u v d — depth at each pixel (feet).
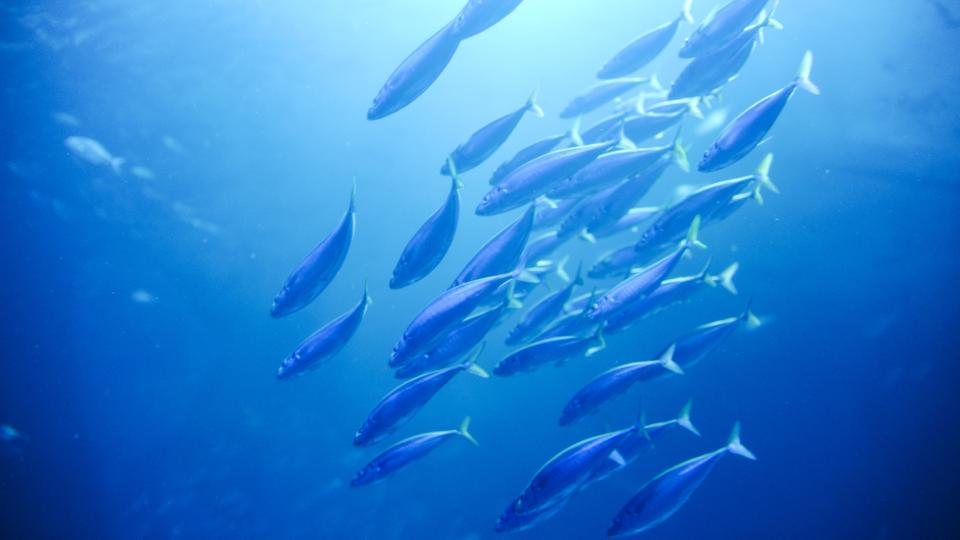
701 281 13.00
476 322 11.32
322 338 10.85
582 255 39.24
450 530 32.94
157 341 43.57
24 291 43.62
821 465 30.45
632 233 37.88
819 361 32.01
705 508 30.32
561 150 11.50
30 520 35.58
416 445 11.90
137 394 41.98
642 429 11.94
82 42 38.09
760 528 29.76
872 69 35.42
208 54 41.86
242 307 44.96
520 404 36.32
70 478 38.11
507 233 11.19
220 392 42.01
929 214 32.48
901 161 33.37
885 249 32.94
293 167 47.19
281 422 39.96
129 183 43.01
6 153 40.63
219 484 37.06
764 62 40.52
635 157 12.49
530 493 10.59
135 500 36.83
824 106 36.86
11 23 35.42
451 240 10.32
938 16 32.89
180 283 44.57
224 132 44.52
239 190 45.80
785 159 36.60
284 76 44.86
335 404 41.55
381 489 34.17
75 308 43.93
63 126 40.73
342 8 43.55
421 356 11.47
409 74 9.72
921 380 30.63
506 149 53.62
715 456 11.12
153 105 41.96
